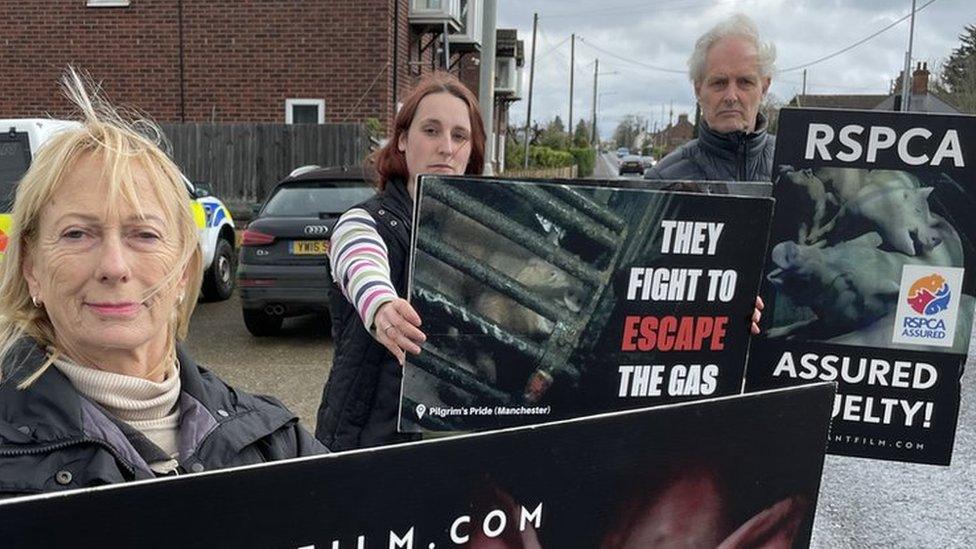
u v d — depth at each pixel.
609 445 1.23
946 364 2.05
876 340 2.05
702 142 2.68
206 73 11.51
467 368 1.75
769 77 2.60
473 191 1.70
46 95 11.79
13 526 0.84
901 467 4.38
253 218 6.83
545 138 41.72
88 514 0.88
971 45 36.12
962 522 3.68
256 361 6.14
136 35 11.55
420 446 1.08
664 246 1.79
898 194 2.00
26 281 1.25
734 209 1.80
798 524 1.42
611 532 1.25
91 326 1.19
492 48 6.88
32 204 1.20
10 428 1.13
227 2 11.34
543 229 1.74
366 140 10.84
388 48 11.25
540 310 1.76
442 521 1.11
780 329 2.05
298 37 11.30
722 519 1.34
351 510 1.04
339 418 1.98
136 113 2.32
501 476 1.15
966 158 1.98
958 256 2.02
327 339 6.88
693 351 1.84
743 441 1.34
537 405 1.79
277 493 0.99
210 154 11.09
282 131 10.99
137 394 1.27
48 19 11.63
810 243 2.02
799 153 1.99
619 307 1.79
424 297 1.71
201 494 0.94
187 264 1.35
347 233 1.95
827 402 1.42
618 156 69.44
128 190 1.18
